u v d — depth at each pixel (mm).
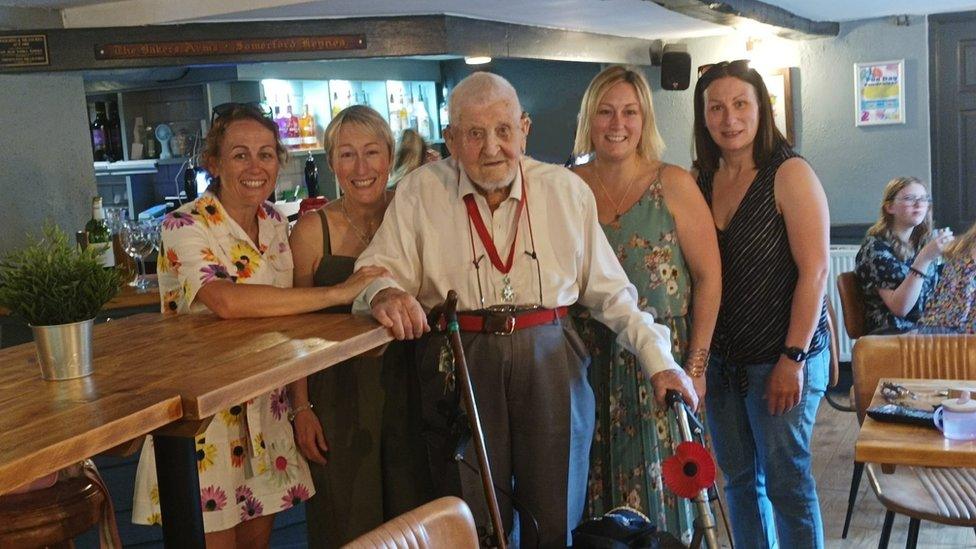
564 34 5797
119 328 2197
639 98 2830
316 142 6680
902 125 6738
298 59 4508
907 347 3229
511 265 2387
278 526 3486
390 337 2115
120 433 1468
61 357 1713
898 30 6645
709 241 2869
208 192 2496
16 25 4336
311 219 2699
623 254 2855
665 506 2789
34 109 4668
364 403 2555
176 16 4344
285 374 1755
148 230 4348
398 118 7484
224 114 2467
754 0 5324
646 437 2758
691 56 7133
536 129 7773
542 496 2396
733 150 3008
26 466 1309
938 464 2406
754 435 3107
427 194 2439
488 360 2357
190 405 1574
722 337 3084
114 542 2438
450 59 7875
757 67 6980
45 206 4719
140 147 6684
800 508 3051
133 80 6234
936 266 4930
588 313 2723
